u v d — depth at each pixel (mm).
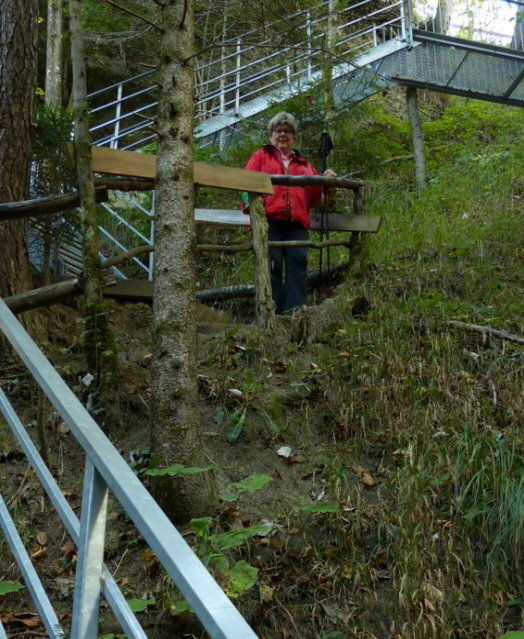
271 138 6059
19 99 5117
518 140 10586
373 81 9516
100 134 13523
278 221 5855
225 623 847
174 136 3568
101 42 11758
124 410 3977
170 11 3705
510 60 10336
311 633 2715
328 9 9680
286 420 3893
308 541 3076
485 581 2904
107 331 4133
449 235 6812
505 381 4180
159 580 2846
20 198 5094
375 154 9031
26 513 3248
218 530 3055
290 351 4559
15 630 2666
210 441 3672
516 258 6297
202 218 5703
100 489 1246
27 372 4203
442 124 13023
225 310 6293
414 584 2791
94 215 4395
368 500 3363
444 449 3500
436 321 4883
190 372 3248
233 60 13914
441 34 10188
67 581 2879
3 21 5148
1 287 4715
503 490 3203
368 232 6129
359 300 5281
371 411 3936
